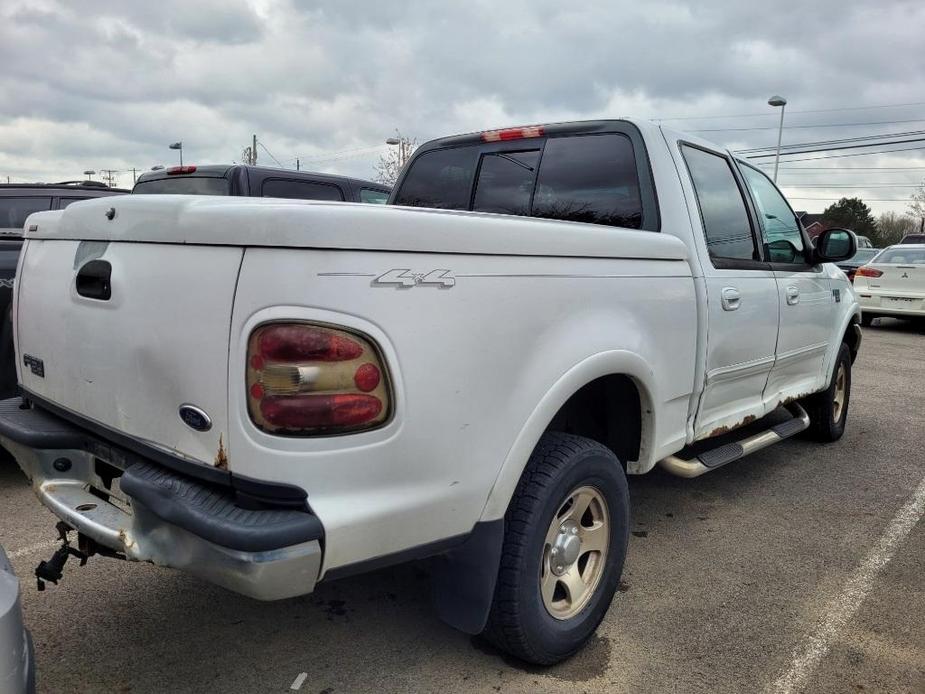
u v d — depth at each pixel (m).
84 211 2.40
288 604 3.11
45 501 2.44
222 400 1.90
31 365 2.75
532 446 2.33
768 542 3.88
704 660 2.78
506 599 2.41
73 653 2.71
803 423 4.82
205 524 1.82
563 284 2.46
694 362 3.26
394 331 1.94
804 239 4.77
